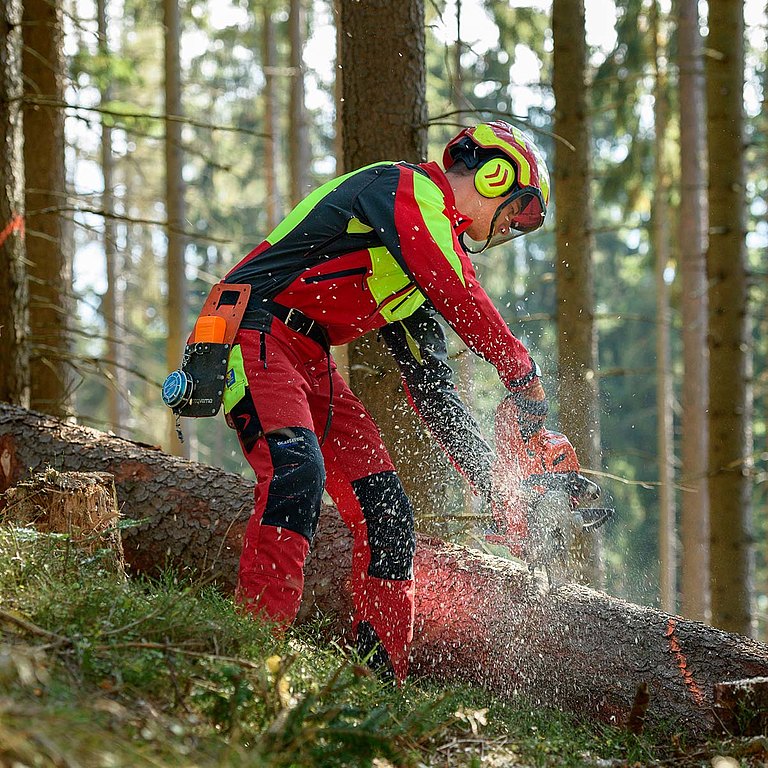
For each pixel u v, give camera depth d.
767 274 11.27
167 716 2.84
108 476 4.95
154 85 25.97
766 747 3.77
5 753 2.14
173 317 17.89
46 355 9.90
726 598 11.16
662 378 19.80
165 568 5.75
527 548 4.41
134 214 29.25
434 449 6.54
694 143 16.77
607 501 5.06
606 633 4.67
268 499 4.09
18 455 6.46
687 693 4.44
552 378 7.27
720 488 11.25
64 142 11.70
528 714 4.27
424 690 4.60
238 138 33.56
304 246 4.29
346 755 2.81
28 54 11.48
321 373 4.57
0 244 8.60
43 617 3.30
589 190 11.40
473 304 4.16
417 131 6.91
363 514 4.64
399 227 4.13
